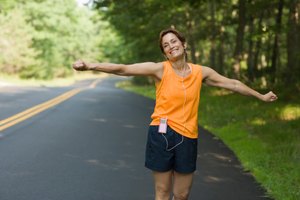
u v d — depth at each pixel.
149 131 3.70
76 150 8.39
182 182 3.77
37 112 14.34
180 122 3.60
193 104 3.65
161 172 3.68
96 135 10.23
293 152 7.93
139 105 18.56
